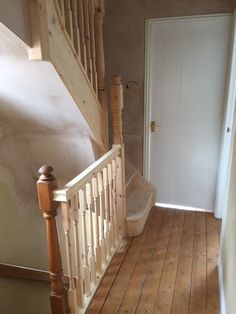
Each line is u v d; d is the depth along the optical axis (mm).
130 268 2355
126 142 3330
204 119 3031
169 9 2801
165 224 3033
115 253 2547
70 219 1634
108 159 2232
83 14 1947
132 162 3389
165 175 3355
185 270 2322
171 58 2955
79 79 1884
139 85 3100
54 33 1505
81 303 1883
